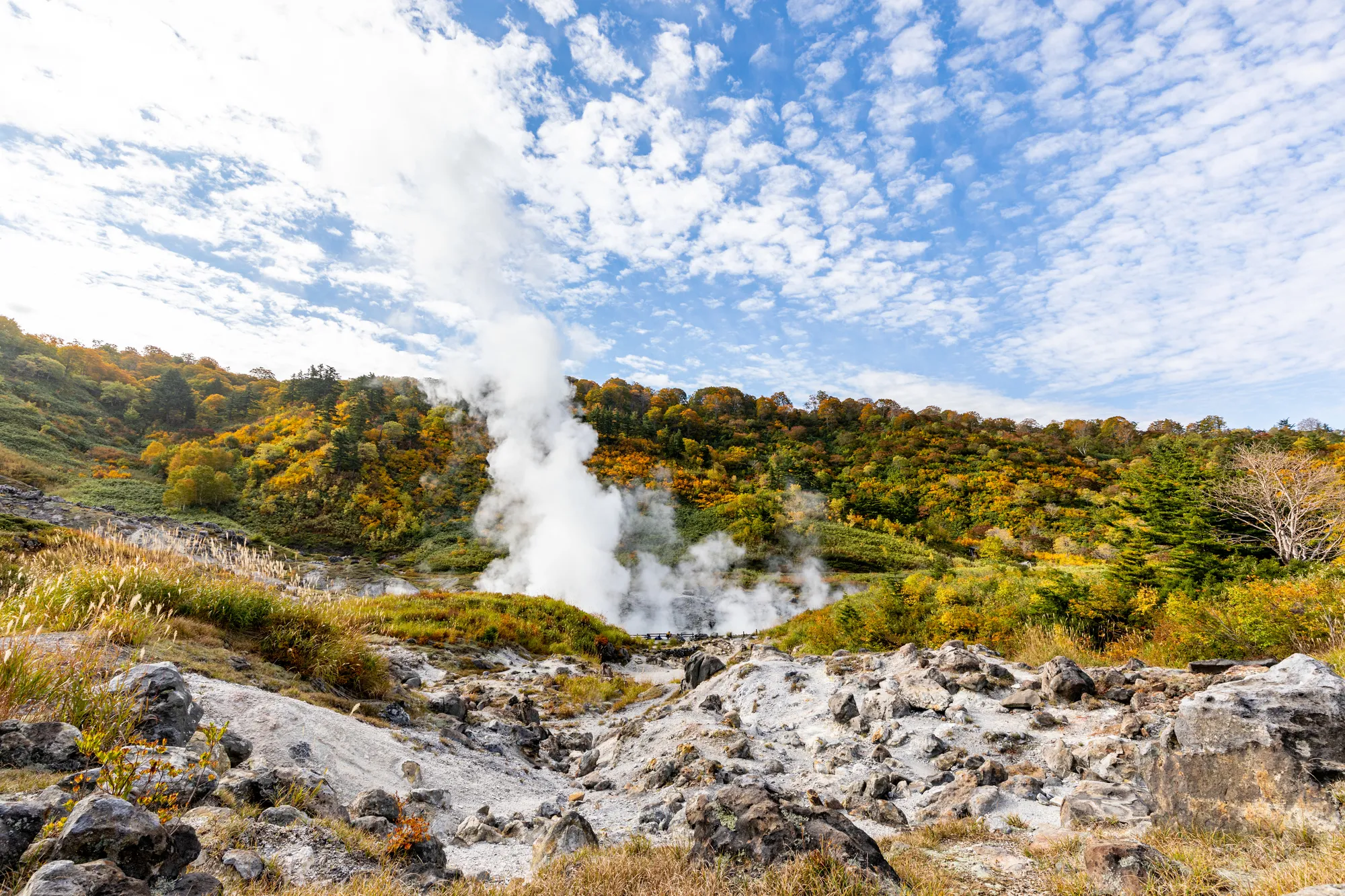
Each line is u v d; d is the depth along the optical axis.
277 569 15.13
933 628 15.91
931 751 7.11
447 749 8.18
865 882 3.17
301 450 91.00
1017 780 5.76
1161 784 4.45
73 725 4.42
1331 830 3.55
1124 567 19.41
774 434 135.88
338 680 9.41
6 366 103.25
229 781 4.41
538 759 9.63
